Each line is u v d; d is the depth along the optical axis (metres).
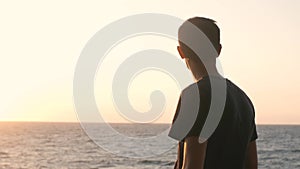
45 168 45.66
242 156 2.18
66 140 88.56
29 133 125.25
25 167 46.66
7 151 64.19
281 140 85.62
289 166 44.88
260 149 64.12
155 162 47.31
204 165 2.05
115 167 44.22
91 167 44.91
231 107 2.11
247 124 2.23
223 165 2.07
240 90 2.32
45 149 67.31
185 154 1.96
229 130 2.08
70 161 51.12
